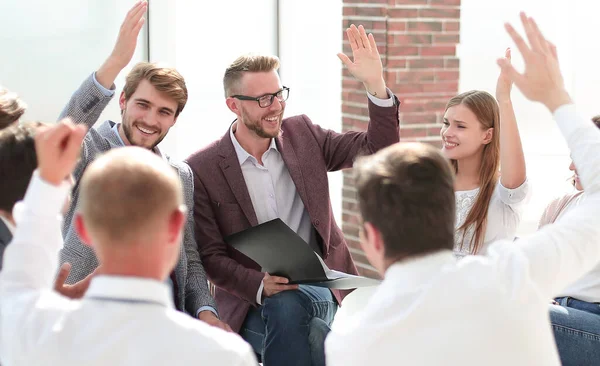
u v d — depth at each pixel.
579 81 7.12
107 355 1.55
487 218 3.50
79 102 3.15
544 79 1.90
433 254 1.78
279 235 3.15
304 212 3.62
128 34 3.15
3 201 2.04
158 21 6.63
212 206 3.52
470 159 3.60
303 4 7.14
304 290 3.42
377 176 1.81
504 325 1.69
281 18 7.15
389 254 1.81
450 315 1.69
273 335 3.18
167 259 1.64
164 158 3.39
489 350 1.68
